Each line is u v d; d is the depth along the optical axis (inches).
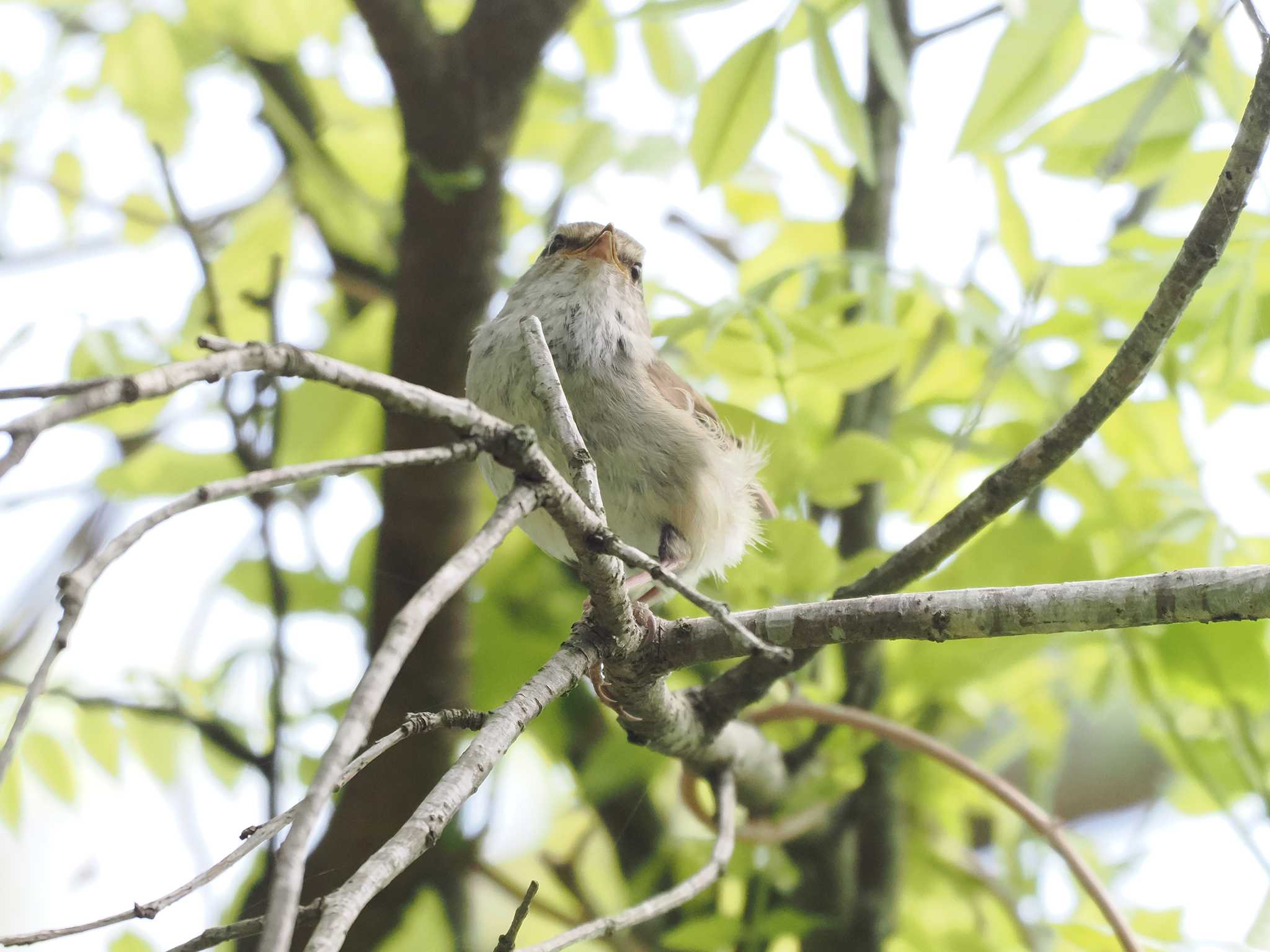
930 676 343.9
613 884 406.6
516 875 406.3
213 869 153.2
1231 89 349.1
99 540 400.5
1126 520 362.9
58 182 448.8
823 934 368.8
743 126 315.6
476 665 385.1
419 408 164.9
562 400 199.5
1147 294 342.3
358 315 446.9
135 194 446.3
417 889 362.3
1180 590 193.9
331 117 461.7
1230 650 328.5
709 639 234.4
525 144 459.8
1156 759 512.1
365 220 430.6
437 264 362.3
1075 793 508.7
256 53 411.2
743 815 367.9
